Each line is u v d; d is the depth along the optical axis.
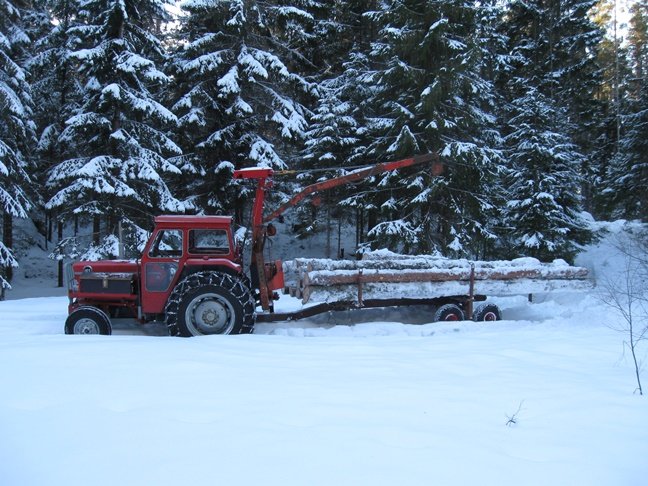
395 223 13.39
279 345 5.80
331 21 20.80
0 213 18.41
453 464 2.70
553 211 13.01
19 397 3.68
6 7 16.88
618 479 2.59
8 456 2.78
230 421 3.25
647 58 30.53
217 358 4.95
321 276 7.55
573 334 6.74
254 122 17.48
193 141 17.38
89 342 5.71
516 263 9.04
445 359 5.14
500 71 20.94
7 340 6.00
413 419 3.37
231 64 16.69
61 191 14.62
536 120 13.62
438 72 12.66
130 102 14.53
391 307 9.27
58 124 19.02
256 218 7.80
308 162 18.73
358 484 2.46
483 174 13.32
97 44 15.22
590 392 4.02
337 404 3.63
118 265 7.54
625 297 8.61
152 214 16.58
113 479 2.50
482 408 3.62
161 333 7.65
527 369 4.76
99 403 3.58
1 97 14.35
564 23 21.97
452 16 12.84
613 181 19.59
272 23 18.20
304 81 18.45
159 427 3.14
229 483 2.46
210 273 7.06
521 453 2.89
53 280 22.86
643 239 13.84
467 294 8.36
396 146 12.87
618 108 25.23
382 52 13.72
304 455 2.76
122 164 14.95
